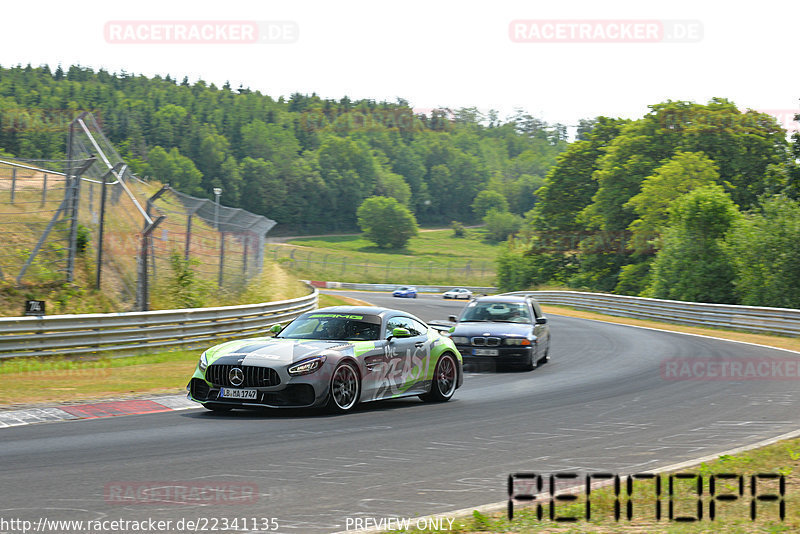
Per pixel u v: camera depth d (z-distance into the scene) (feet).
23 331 61.87
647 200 245.24
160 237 109.09
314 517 22.85
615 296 174.40
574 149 329.11
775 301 145.69
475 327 70.23
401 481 27.66
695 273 169.07
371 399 44.19
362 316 46.73
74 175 83.56
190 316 76.95
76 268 85.66
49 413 40.65
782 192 187.21
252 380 40.57
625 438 37.14
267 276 127.03
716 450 34.58
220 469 28.71
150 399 46.26
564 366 72.64
